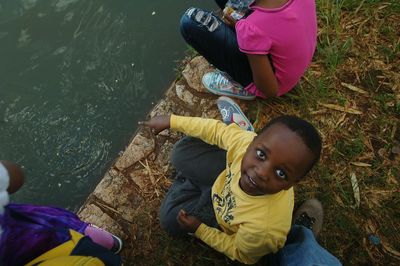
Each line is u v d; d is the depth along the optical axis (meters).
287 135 1.36
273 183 1.41
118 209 2.09
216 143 1.81
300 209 1.95
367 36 2.55
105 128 2.59
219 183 1.77
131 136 2.54
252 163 1.43
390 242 1.98
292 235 1.75
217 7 2.92
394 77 2.41
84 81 2.73
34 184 2.47
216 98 2.38
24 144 2.58
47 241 1.31
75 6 3.00
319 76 2.43
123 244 2.01
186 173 1.92
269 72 1.98
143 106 2.63
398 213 2.04
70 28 2.92
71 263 1.16
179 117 1.87
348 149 2.20
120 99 2.66
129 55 2.79
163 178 2.16
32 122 2.63
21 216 1.36
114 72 2.75
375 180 2.13
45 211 1.49
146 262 1.97
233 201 1.61
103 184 2.16
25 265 1.26
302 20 1.88
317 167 2.15
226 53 2.15
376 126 2.27
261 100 2.36
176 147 1.94
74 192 2.43
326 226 2.02
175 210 1.88
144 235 2.03
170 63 2.73
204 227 1.73
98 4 2.99
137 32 2.87
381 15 2.62
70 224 1.57
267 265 1.89
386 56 2.48
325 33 2.56
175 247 1.99
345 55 2.49
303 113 2.32
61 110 2.66
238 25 1.89
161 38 2.83
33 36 2.91
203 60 2.52
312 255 1.57
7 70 2.78
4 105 2.69
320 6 2.65
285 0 1.83
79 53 2.83
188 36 2.19
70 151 2.54
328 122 2.29
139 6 2.97
